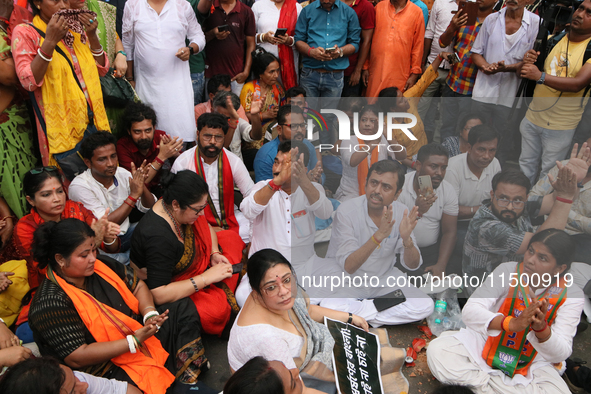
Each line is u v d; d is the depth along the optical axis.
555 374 2.18
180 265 2.49
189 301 2.39
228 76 4.02
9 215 2.80
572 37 3.21
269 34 4.21
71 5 2.78
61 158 2.87
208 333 2.50
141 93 3.71
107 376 2.02
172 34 3.59
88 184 2.79
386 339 2.44
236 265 2.79
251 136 3.95
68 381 1.67
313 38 4.21
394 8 4.16
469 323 2.19
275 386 1.43
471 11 3.68
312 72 4.28
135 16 3.55
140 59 3.64
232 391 1.43
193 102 3.85
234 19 4.16
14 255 2.54
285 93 4.15
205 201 2.38
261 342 1.94
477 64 3.57
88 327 1.98
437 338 2.34
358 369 2.19
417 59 4.28
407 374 2.38
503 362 2.15
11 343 1.99
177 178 2.35
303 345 2.12
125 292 2.18
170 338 2.26
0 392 1.52
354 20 4.21
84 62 2.93
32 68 2.59
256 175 3.25
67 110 2.83
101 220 2.39
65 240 1.93
